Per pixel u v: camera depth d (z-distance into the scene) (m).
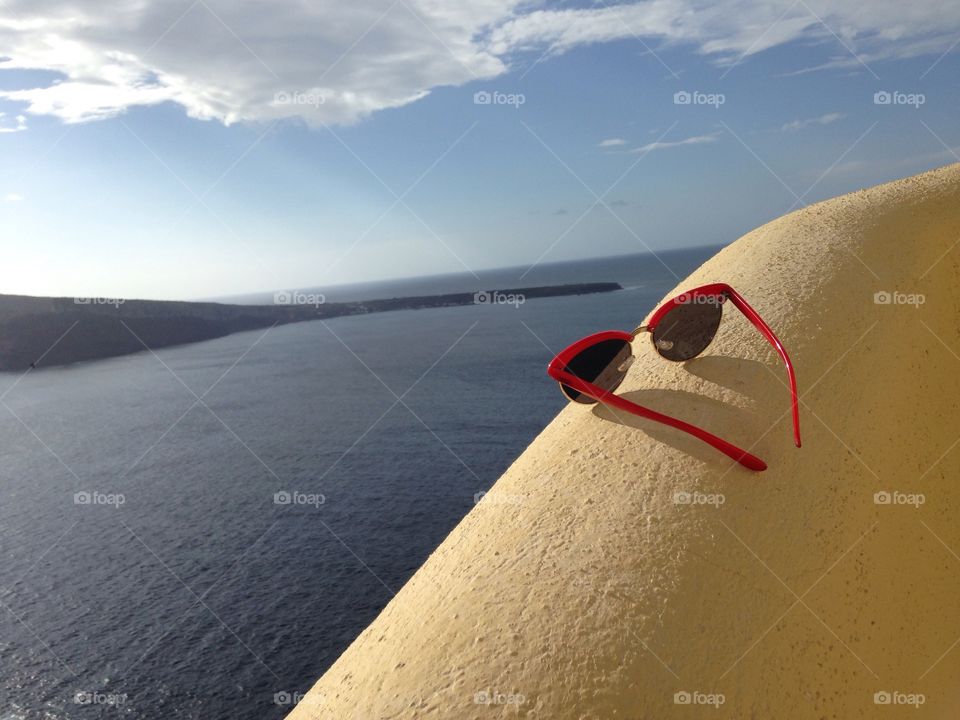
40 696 26.02
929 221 1.93
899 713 1.13
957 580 1.40
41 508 48.34
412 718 0.93
